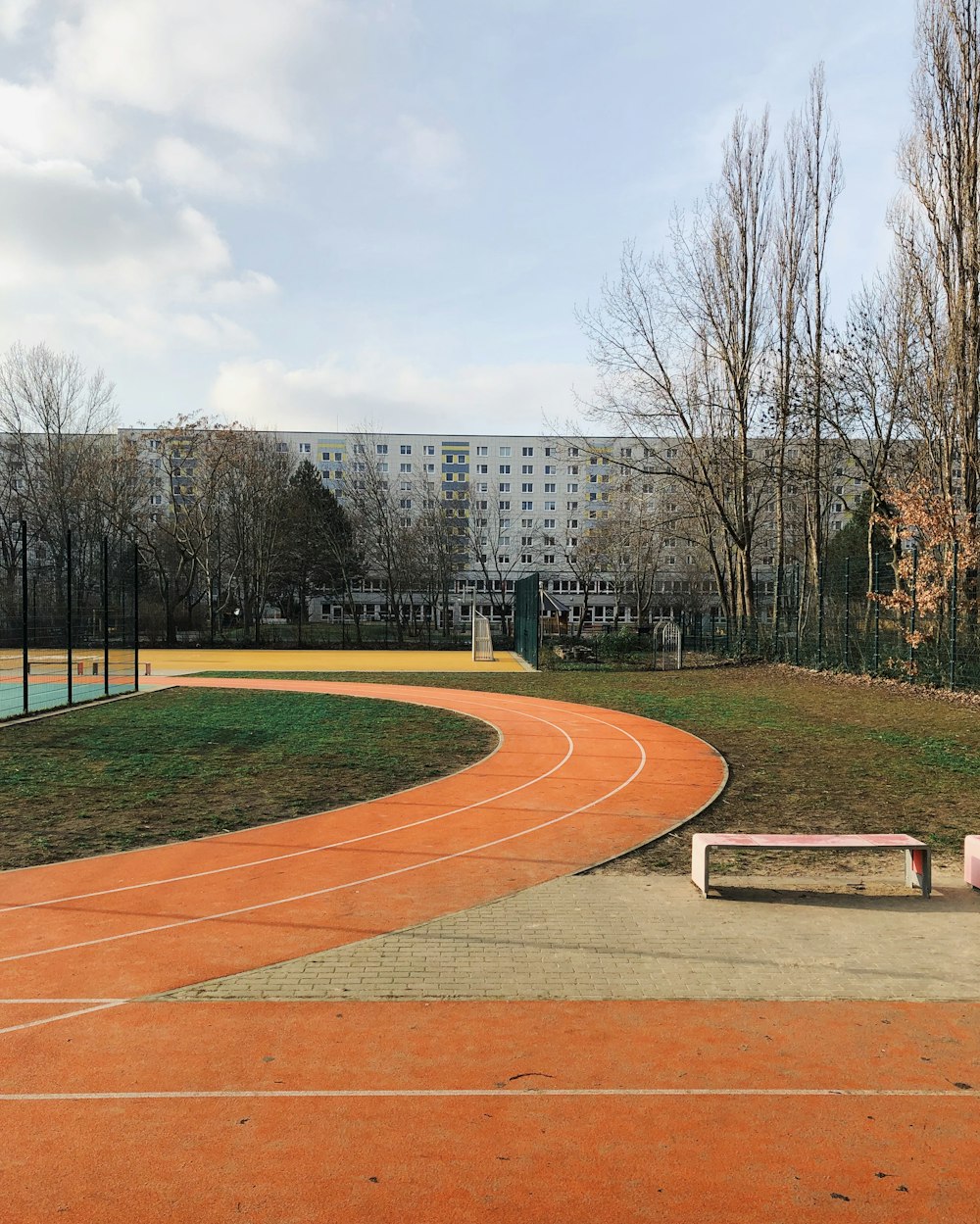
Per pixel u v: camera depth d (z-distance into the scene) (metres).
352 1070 4.80
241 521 58.38
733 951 6.57
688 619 51.91
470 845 9.67
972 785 12.70
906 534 27.31
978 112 26.44
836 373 33.75
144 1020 5.41
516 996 5.77
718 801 11.86
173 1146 4.11
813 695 25.88
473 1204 3.69
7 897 7.86
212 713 21.31
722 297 37.50
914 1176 3.90
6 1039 5.17
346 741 17.00
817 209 35.03
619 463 40.38
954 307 28.39
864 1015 5.50
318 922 7.23
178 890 8.07
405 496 99.00
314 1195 3.75
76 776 13.30
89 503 53.31
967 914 7.41
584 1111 4.40
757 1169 3.94
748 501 42.91
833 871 8.69
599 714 21.66
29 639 40.66
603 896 7.91
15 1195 3.76
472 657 45.41
